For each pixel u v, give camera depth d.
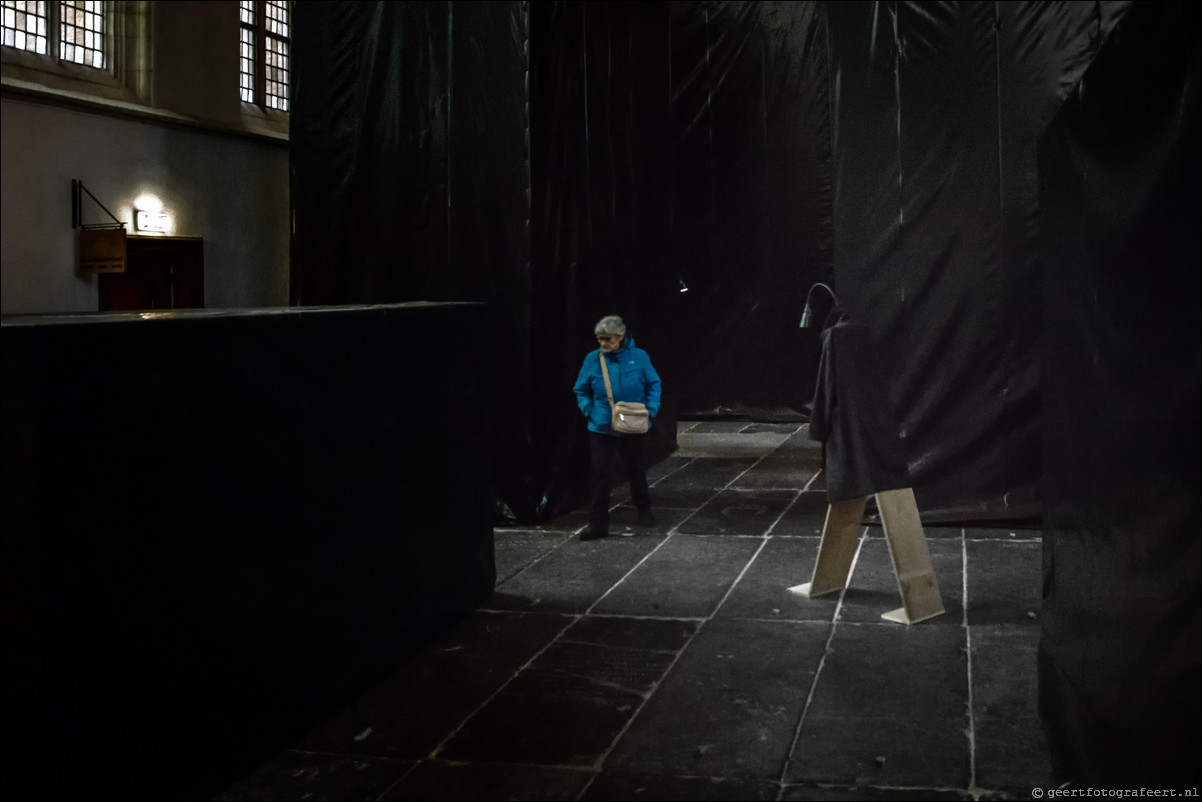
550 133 9.33
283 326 4.44
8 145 9.21
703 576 7.07
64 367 3.29
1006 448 8.47
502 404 8.96
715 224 15.67
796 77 15.16
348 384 4.95
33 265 9.50
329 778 4.11
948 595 6.50
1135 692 2.50
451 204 9.15
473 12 9.02
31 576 3.18
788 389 15.82
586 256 10.12
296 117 9.59
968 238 8.46
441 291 9.22
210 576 3.97
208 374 3.97
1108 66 2.79
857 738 4.36
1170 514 2.21
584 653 5.53
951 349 8.55
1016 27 8.29
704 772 4.08
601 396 8.35
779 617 6.10
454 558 6.11
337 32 9.43
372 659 5.12
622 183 11.18
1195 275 2.03
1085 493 3.25
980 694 4.81
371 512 5.14
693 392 16.12
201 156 11.47
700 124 15.52
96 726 3.41
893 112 8.59
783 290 15.62
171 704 3.75
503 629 5.97
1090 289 3.09
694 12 15.34
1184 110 2.08
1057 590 3.87
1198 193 2.00
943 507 8.61
